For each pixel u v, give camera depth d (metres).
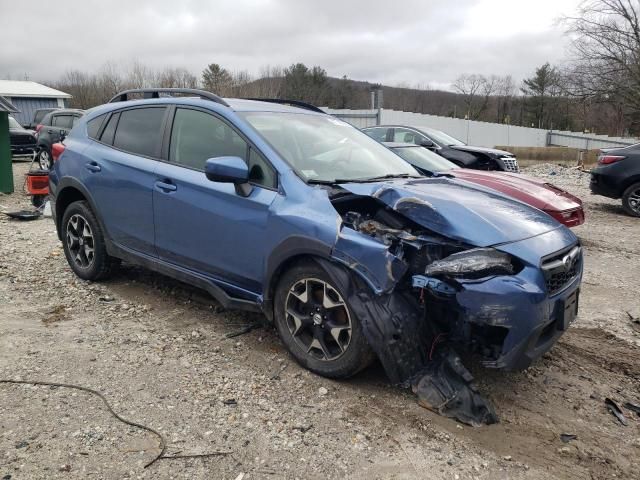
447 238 3.27
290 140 3.99
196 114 4.24
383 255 3.04
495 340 3.09
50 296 4.75
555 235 3.46
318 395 3.26
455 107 62.84
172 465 2.60
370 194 3.41
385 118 32.91
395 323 3.09
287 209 3.45
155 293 4.90
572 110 45.78
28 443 2.70
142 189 4.34
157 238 4.31
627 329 4.64
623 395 3.51
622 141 38.06
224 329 4.16
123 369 3.49
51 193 5.37
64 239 5.27
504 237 3.18
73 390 3.21
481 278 3.00
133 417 2.97
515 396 3.42
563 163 26.38
